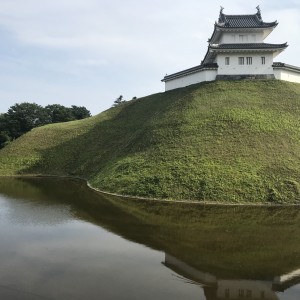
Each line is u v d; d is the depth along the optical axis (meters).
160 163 32.56
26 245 16.25
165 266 13.87
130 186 30.41
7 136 79.44
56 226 19.70
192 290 11.85
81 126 58.47
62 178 43.16
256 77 49.16
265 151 32.59
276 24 49.66
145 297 11.26
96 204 26.08
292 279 12.80
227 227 19.88
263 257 14.94
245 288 12.09
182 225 20.27
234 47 47.94
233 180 28.64
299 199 26.75
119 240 17.19
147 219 21.59
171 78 58.66
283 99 43.66
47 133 57.38
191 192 27.95
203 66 50.09
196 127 37.50
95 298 11.10
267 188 27.78
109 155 44.66
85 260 14.40
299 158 31.73
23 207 24.83
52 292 11.48
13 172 47.00
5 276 12.68
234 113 39.22
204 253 15.44
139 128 47.91
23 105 89.94
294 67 50.91
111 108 64.44
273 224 20.67
